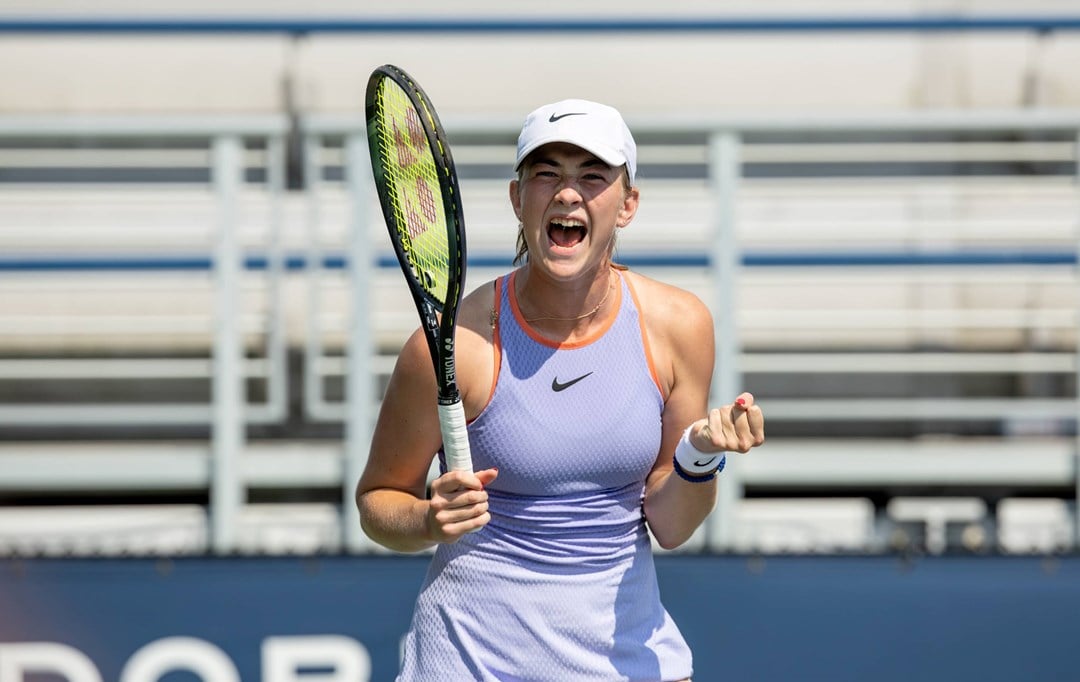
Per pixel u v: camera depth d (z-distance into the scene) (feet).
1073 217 78.18
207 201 78.23
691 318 35.32
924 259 66.69
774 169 80.69
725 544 64.13
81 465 67.00
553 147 32.60
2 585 58.08
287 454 67.62
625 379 34.50
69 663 57.98
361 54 81.92
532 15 77.56
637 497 36.27
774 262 66.69
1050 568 58.95
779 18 76.79
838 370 73.87
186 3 80.74
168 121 64.59
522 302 34.53
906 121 67.26
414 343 34.60
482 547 35.60
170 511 73.87
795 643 58.85
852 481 68.18
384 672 58.34
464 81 82.12
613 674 35.70
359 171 63.82
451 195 32.24
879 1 81.71
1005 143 80.89
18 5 80.48
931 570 59.00
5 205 78.13
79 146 79.92
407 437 35.45
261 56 81.66
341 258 67.87
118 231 77.92
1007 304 79.05
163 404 78.64
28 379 78.59
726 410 33.06
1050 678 58.59
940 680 58.70
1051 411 67.82
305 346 77.56
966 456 68.13
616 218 33.65
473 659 35.32
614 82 82.48
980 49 82.38
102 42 81.30
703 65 82.74
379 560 58.80
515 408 34.22
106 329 77.46
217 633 58.29
